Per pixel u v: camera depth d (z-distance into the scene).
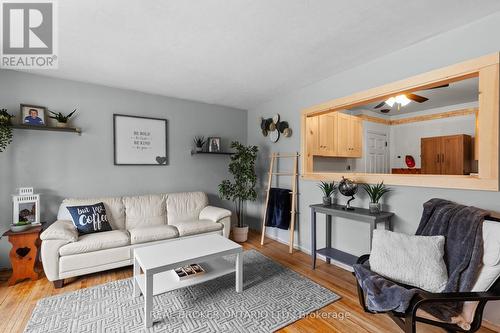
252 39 2.16
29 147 2.88
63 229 2.46
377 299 1.48
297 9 1.75
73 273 2.41
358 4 1.69
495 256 1.42
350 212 2.46
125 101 3.51
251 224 4.62
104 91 3.35
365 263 1.93
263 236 3.77
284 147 3.81
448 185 1.99
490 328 1.77
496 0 1.64
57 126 2.92
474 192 1.88
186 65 2.71
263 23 1.92
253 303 2.12
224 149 4.46
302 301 2.15
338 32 2.05
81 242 2.46
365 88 2.64
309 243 3.36
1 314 1.94
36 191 2.92
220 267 2.37
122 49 2.33
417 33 2.06
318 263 3.02
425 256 1.68
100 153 3.32
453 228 1.72
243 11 1.77
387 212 2.45
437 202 1.97
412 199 2.27
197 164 4.18
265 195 4.25
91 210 2.87
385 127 5.00
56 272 2.34
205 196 3.98
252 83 3.30
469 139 4.11
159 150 3.77
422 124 4.69
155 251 2.21
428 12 1.77
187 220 3.58
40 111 2.90
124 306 2.05
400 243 1.81
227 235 3.51
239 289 2.32
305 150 3.40
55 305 2.06
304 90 3.43
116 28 1.98
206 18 1.85
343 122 4.07
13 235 2.39
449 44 2.00
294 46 2.28
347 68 2.79
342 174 2.88
